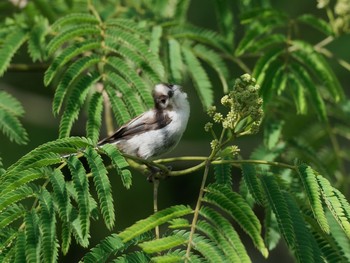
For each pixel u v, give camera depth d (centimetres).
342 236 835
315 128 1282
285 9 1752
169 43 1166
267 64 1112
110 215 738
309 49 1144
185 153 1764
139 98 998
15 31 1114
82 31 1048
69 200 746
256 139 1583
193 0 1748
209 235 746
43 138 1720
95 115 975
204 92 1138
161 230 793
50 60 1271
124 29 1089
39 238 727
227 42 1240
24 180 750
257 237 751
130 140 1107
